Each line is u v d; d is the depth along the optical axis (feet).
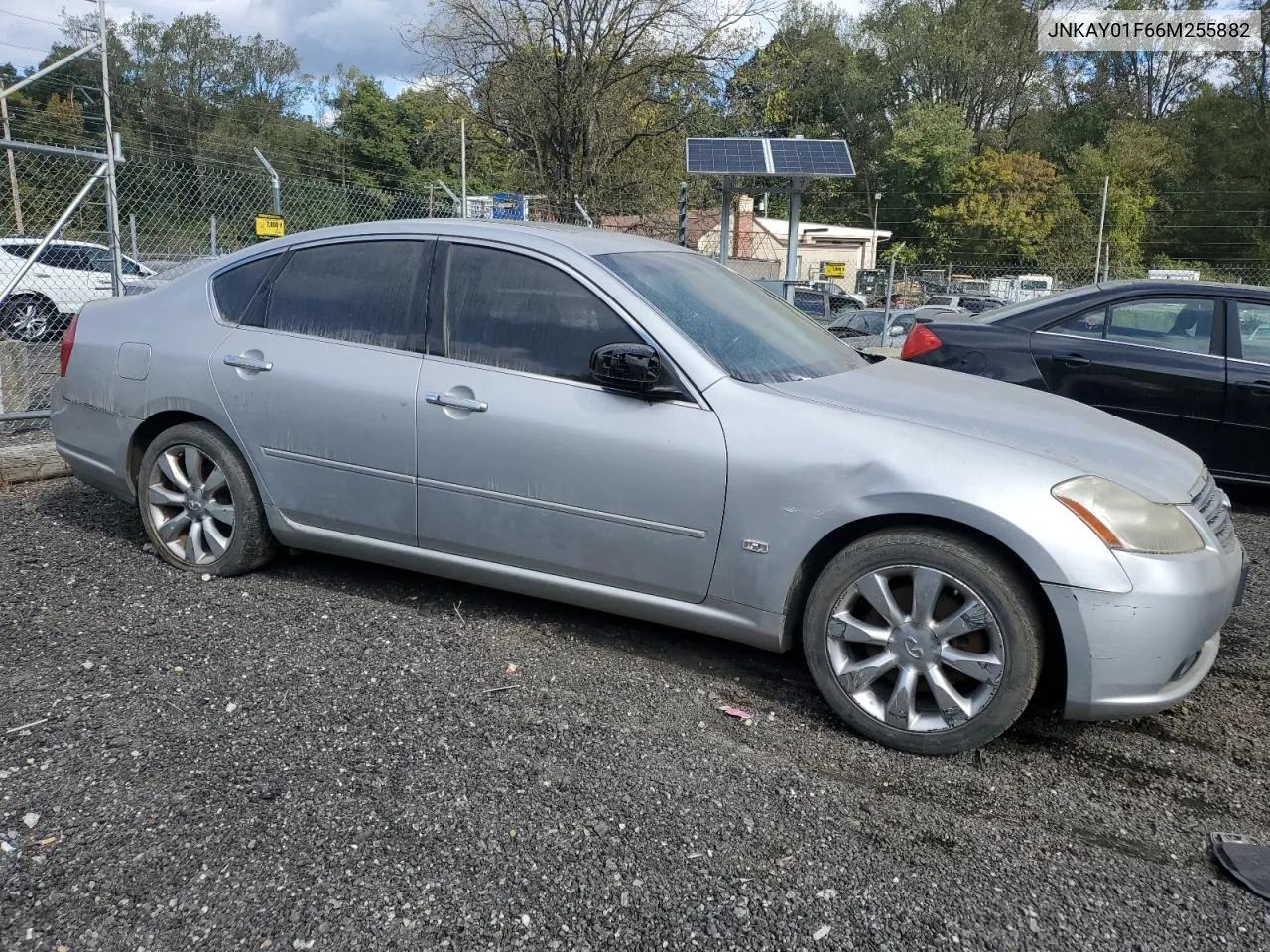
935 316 23.79
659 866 8.12
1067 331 21.36
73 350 15.03
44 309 37.58
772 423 10.75
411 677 11.30
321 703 10.61
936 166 169.78
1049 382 21.01
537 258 12.22
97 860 7.91
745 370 11.50
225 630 12.41
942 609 10.17
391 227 13.25
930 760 10.09
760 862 8.24
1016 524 9.54
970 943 7.36
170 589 13.66
